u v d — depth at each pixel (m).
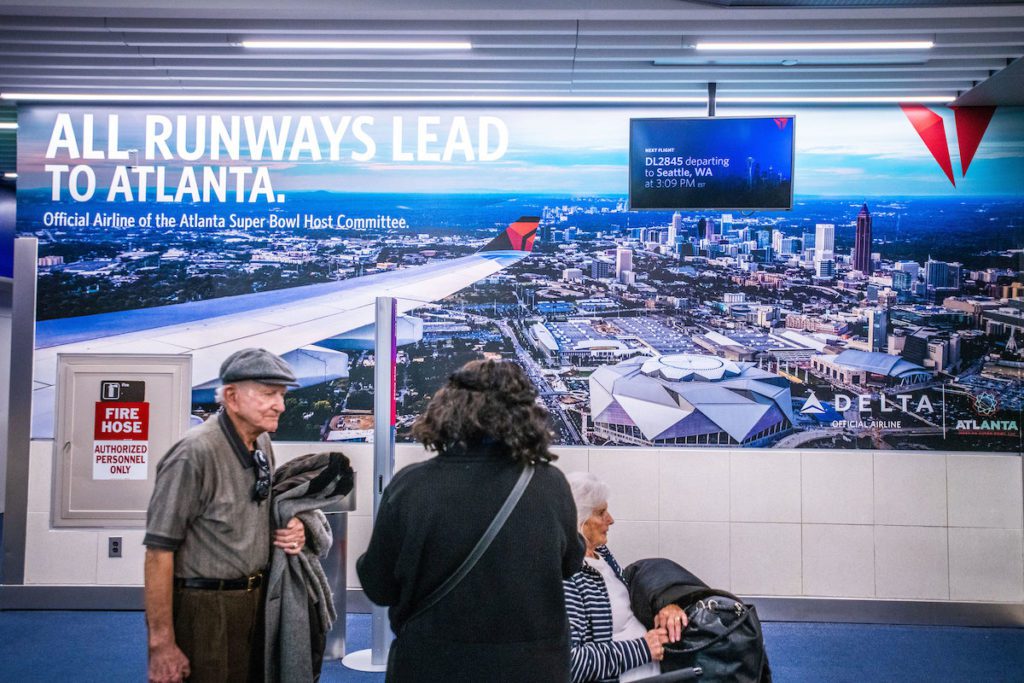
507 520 2.28
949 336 6.82
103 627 6.32
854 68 6.20
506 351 6.99
